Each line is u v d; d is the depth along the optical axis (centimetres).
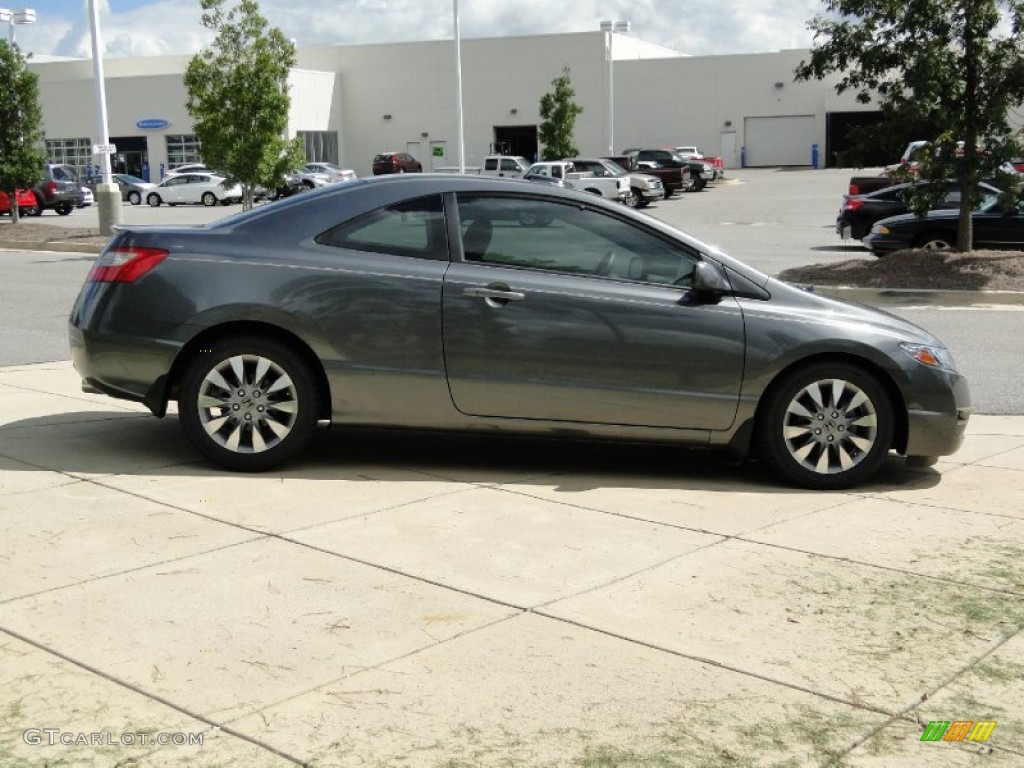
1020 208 1898
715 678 391
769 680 390
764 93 6769
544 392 624
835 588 478
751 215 3469
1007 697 382
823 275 1695
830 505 605
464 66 6862
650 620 439
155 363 620
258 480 619
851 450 636
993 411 875
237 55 2347
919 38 1625
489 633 424
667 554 517
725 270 636
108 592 455
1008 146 1647
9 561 487
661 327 621
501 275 624
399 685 380
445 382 623
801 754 342
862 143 1694
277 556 501
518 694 376
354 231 633
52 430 723
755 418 636
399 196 638
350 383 622
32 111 2739
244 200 2462
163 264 621
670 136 6975
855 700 377
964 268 1630
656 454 709
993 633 434
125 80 6356
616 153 7031
